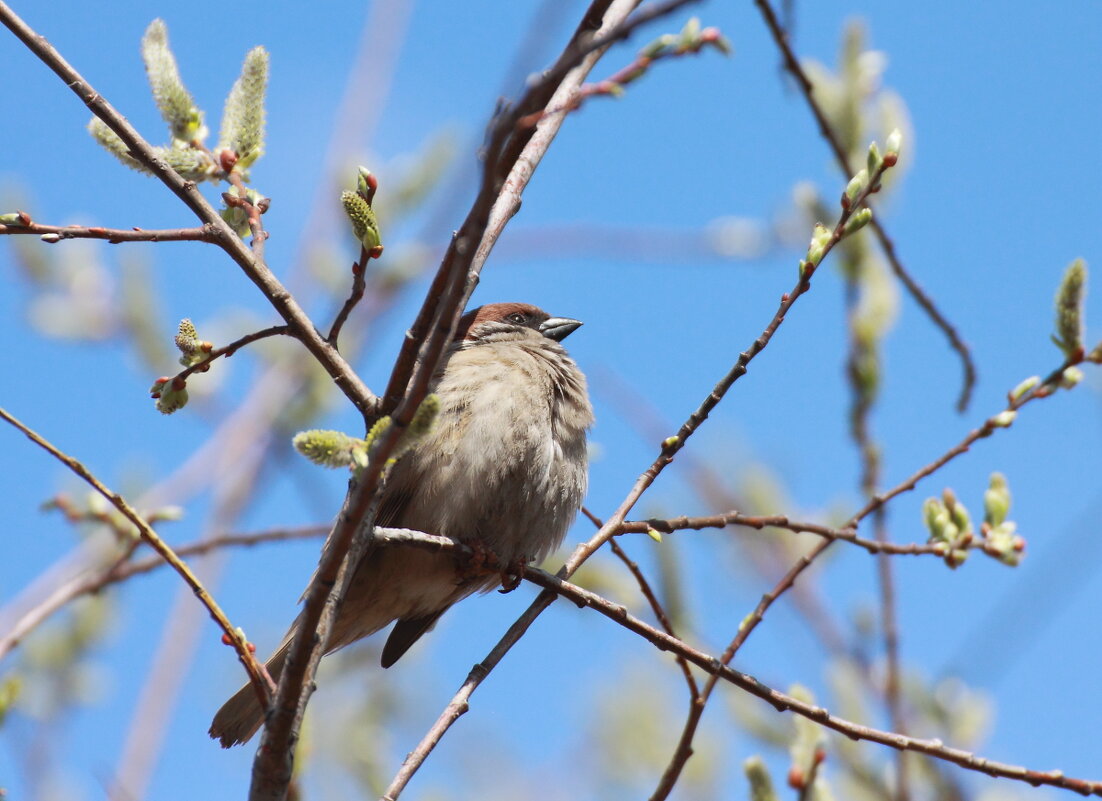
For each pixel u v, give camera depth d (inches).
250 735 396.2
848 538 341.7
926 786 376.5
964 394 397.1
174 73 321.1
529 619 339.9
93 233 288.5
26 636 406.3
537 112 300.4
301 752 324.8
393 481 426.9
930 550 335.0
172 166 310.3
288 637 430.9
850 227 332.8
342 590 280.7
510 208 333.1
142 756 384.5
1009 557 332.2
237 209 321.1
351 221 291.3
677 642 329.4
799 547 442.0
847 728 315.3
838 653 409.4
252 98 321.7
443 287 282.2
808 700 334.3
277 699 266.2
